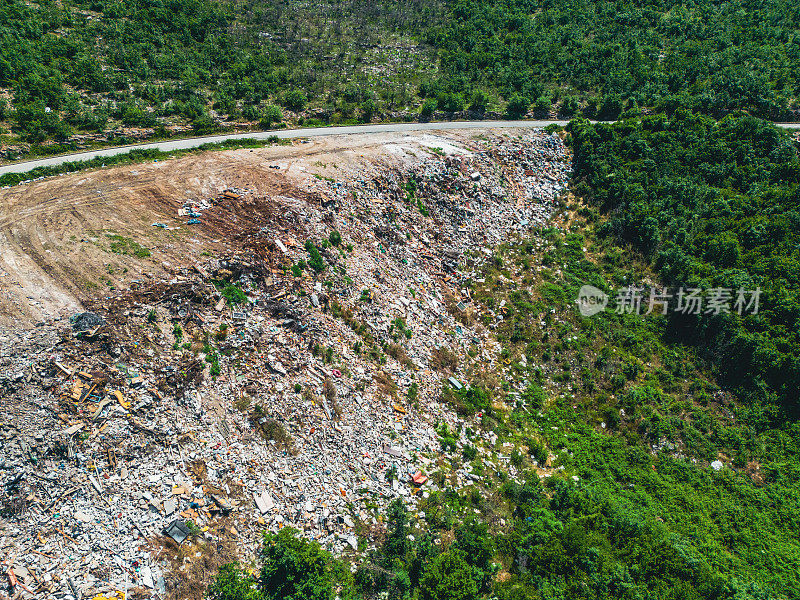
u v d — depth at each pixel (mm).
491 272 48344
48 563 22609
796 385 41844
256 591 23969
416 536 28547
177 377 29141
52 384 26609
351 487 29688
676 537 33156
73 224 36188
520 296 46875
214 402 29391
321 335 34438
